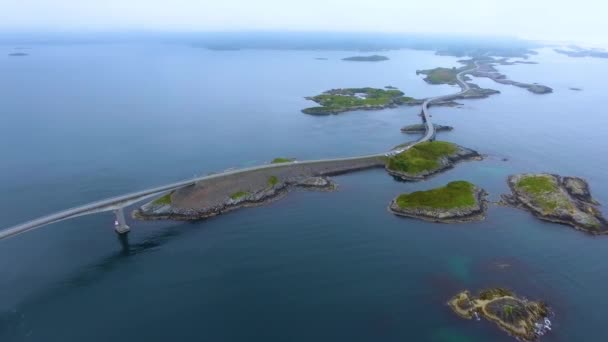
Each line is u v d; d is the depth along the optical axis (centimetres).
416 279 9212
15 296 8675
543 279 9238
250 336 7500
